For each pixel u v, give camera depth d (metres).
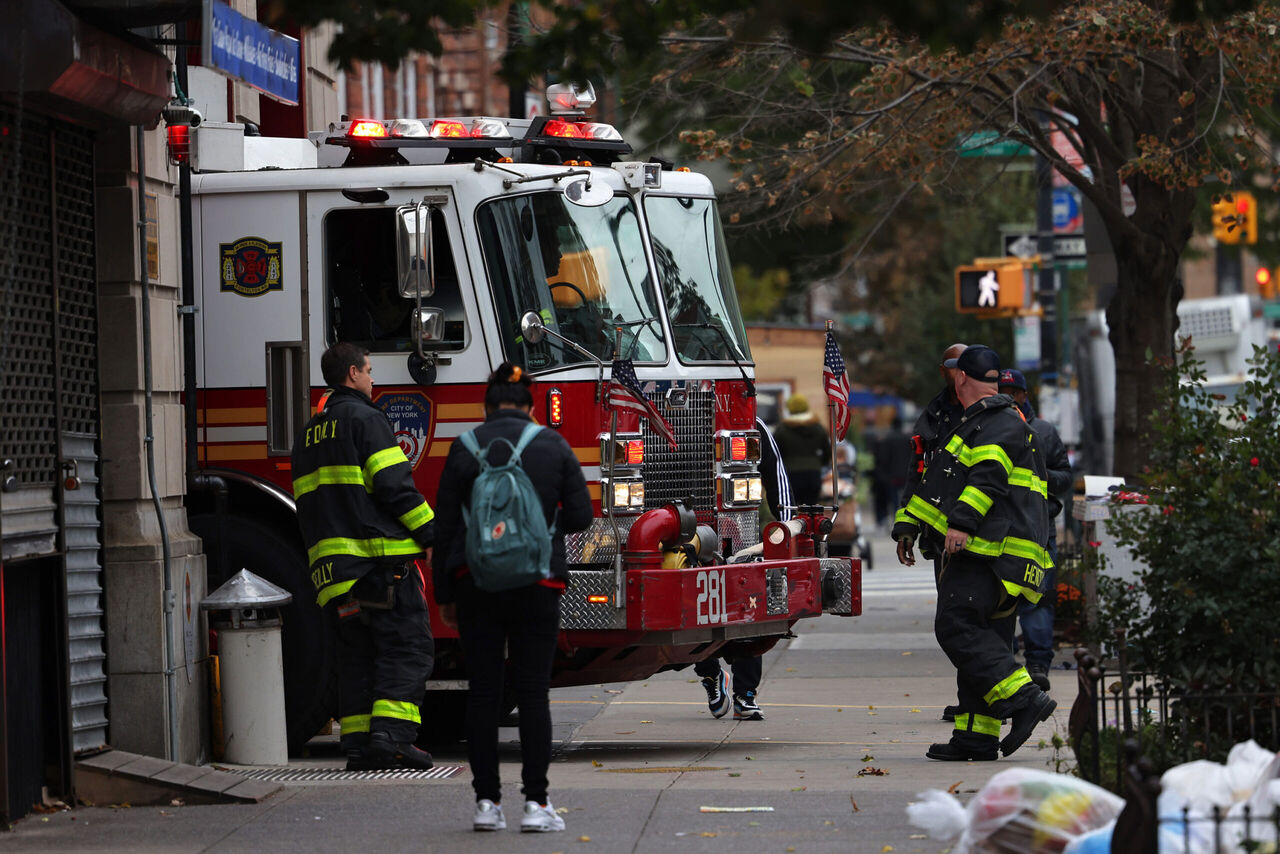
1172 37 32.78
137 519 20.42
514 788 19.84
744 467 24.30
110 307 20.39
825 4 13.72
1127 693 17.33
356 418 20.67
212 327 23.16
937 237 78.00
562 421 22.23
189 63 24.95
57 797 18.80
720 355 24.28
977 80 34.28
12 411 18.00
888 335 84.62
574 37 19.11
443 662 23.23
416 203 22.50
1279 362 18.25
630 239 23.47
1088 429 63.88
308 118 31.67
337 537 20.61
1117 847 12.66
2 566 17.25
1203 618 17.75
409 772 21.06
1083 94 35.59
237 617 21.64
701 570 21.89
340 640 21.30
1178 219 36.31
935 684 30.14
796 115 37.94
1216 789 13.41
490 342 22.27
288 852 16.28
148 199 20.88
